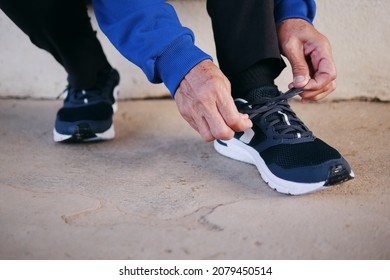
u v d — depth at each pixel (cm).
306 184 113
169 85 109
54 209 112
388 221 103
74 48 144
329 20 173
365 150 140
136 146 151
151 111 181
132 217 108
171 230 102
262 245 96
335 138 150
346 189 117
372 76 177
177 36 108
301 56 125
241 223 104
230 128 106
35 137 159
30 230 103
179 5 179
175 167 135
